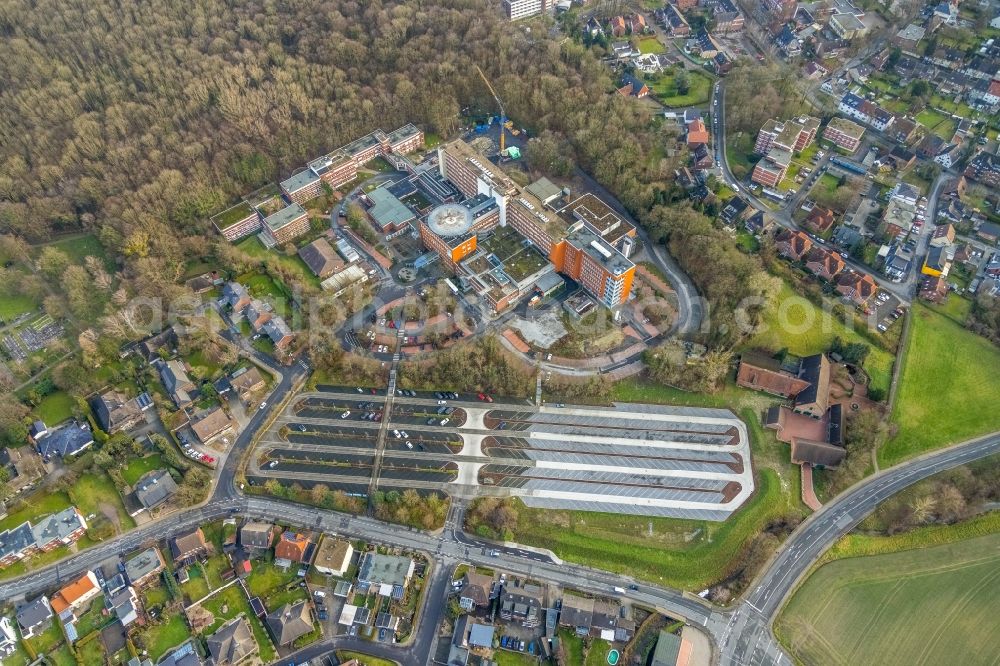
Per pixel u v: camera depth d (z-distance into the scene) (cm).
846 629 19462
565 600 19850
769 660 18975
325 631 19688
